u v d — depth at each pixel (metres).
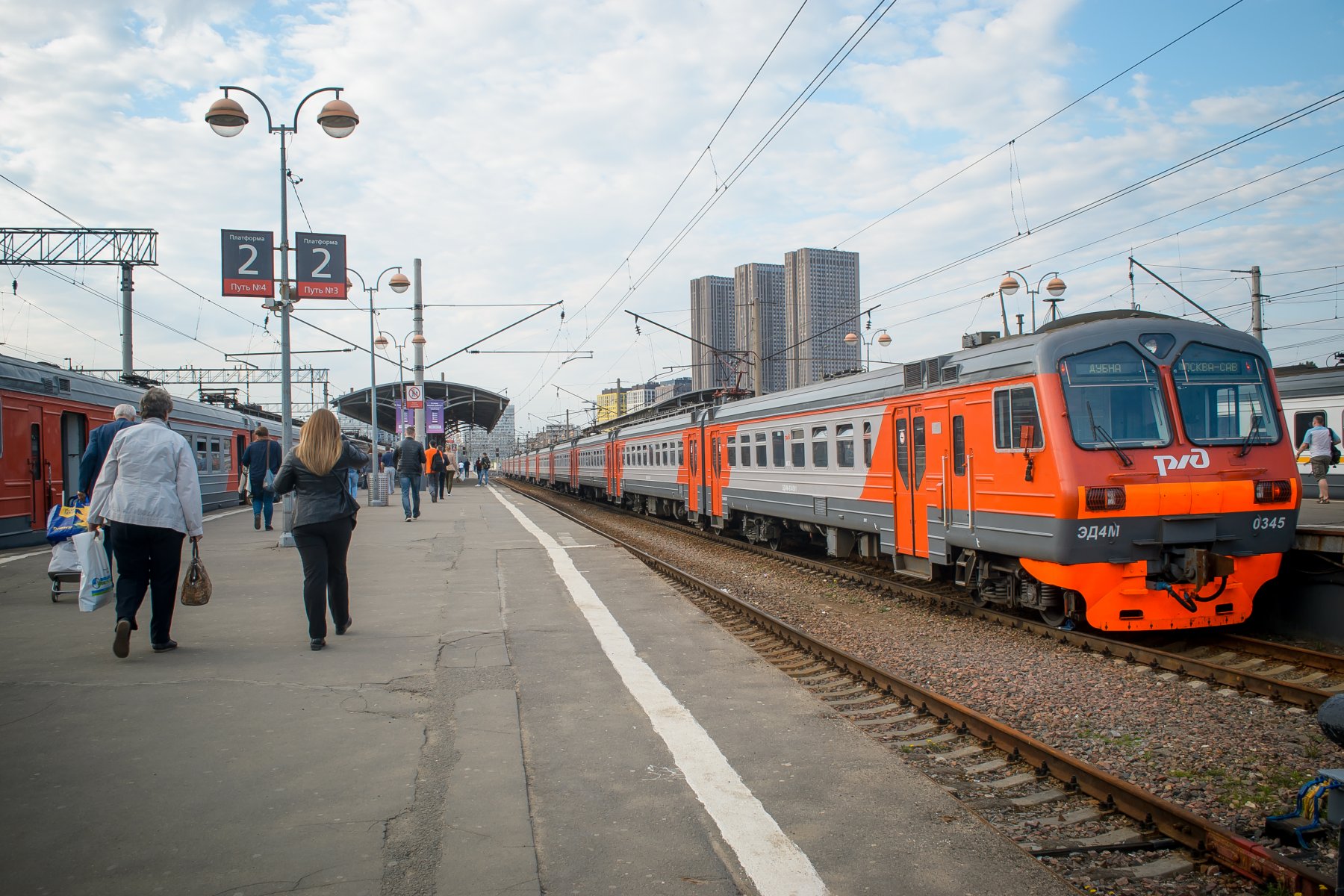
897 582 13.12
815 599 12.23
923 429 11.55
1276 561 8.90
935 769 5.45
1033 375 8.99
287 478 7.29
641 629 8.53
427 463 29.12
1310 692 6.66
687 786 4.60
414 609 9.33
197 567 7.30
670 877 3.62
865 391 13.31
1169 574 8.64
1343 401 20.14
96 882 3.41
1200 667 7.59
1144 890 3.97
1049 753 5.27
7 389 15.02
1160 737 6.11
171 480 6.83
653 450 27.72
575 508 34.28
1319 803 4.18
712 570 15.58
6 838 3.79
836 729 5.61
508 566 12.81
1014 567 9.78
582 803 4.38
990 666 8.17
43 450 16.16
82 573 7.89
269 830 3.91
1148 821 4.54
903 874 3.69
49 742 5.00
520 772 4.68
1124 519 8.52
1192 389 8.94
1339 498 19.88
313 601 7.28
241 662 6.88
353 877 3.50
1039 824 4.64
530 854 3.74
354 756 4.88
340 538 7.54
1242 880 4.04
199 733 5.19
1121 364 8.89
